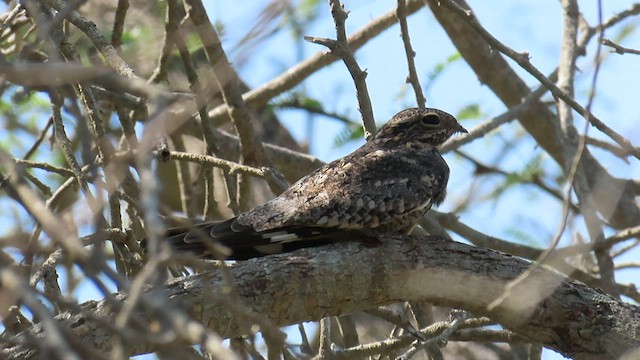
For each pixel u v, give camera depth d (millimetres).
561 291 8547
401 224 9711
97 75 5543
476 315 8875
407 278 8406
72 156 8852
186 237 8695
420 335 9094
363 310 8734
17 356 6984
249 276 7875
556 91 10070
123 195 9508
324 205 9164
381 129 10766
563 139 12422
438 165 10258
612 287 11336
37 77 5484
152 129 5758
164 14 12312
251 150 11836
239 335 7789
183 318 4953
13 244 7234
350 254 8273
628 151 9930
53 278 8312
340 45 10453
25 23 11570
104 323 5684
